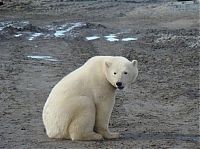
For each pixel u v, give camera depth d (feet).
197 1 183.11
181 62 88.69
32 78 75.15
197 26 131.23
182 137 45.85
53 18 151.84
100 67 41.81
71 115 41.01
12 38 114.73
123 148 40.93
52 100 42.04
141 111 57.57
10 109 57.47
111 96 41.96
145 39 113.19
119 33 122.42
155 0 196.44
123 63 40.93
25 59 90.84
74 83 41.55
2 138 45.16
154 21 143.54
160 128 49.62
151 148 41.37
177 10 163.73
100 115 41.88
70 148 40.14
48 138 43.47
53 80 74.23
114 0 199.31
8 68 82.02
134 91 67.77
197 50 99.09
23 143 43.04
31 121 52.08
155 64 87.35
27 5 188.65
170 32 120.98
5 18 152.46
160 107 59.62
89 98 41.29
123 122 52.08
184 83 72.79
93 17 153.99
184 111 57.72
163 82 73.51
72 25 133.08
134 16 155.22
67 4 189.78
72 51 100.27
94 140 42.09
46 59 91.56
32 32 122.52
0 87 68.85
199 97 64.80
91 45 107.14
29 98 63.16
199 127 50.39
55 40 113.91
